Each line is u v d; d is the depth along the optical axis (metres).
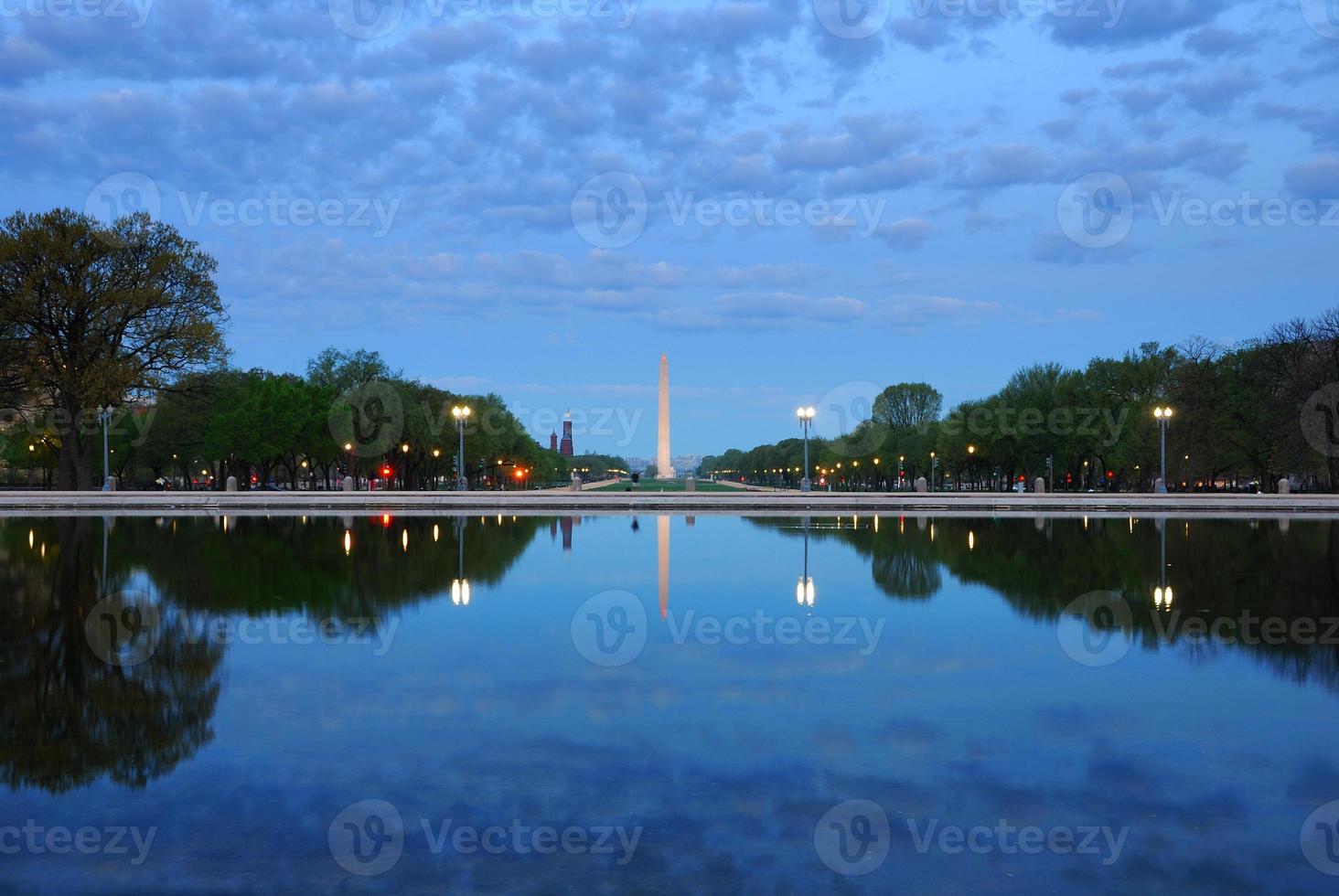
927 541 28.58
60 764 7.37
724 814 6.38
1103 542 28.27
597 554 24.03
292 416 81.25
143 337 61.25
